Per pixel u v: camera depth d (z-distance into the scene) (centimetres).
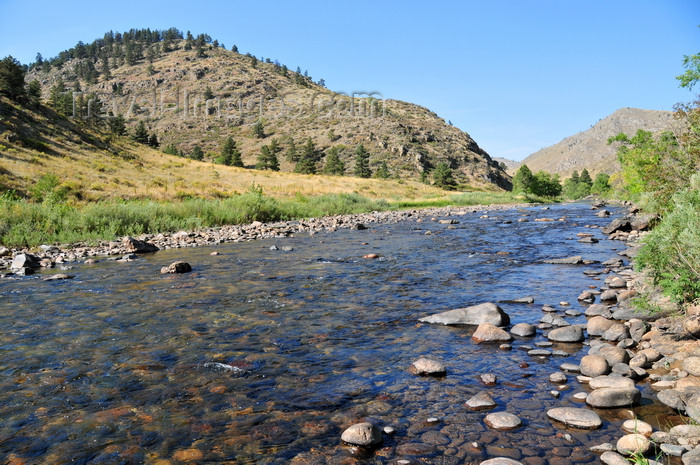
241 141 18575
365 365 475
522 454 302
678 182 1144
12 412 371
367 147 15638
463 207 5181
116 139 7681
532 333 584
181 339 562
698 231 614
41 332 593
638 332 562
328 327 613
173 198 4216
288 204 3428
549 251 1338
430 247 1486
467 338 568
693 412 339
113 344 544
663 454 298
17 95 6366
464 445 316
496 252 1339
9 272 1090
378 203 4744
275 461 297
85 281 953
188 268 1069
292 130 18800
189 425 348
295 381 433
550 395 400
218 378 441
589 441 319
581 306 713
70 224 1898
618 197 5559
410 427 344
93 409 376
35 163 4400
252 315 673
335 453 307
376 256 1262
